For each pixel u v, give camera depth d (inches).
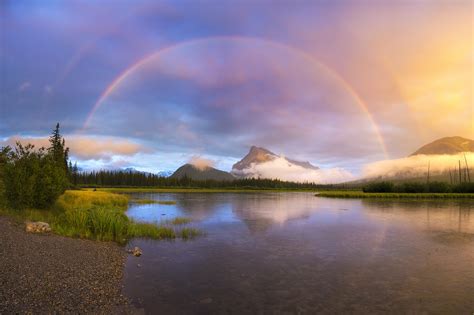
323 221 1519.4
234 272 625.3
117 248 786.2
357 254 798.5
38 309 378.9
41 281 464.4
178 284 543.5
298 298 494.6
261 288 536.7
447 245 928.3
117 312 414.3
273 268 660.7
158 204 2546.8
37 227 813.2
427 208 2373.3
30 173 1142.3
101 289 482.0
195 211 1975.9
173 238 979.9
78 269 551.8
